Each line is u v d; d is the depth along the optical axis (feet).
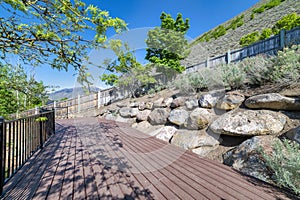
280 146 6.62
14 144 7.82
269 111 9.25
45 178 7.16
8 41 5.33
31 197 5.69
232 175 6.95
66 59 5.80
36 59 6.33
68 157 9.99
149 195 5.77
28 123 9.97
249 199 5.23
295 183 5.59
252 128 8.62
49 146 12.67
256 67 12.59
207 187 6.11
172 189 6.11
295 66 9.94
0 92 9.71
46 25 5.34
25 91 9.35
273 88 10.46
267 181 6.25
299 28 13.65
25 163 9.02
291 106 8.58
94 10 4.44
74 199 5.57
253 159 7.20
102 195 5.82
